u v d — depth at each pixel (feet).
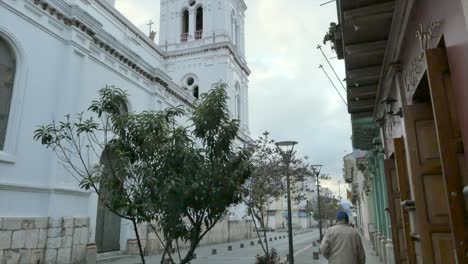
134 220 17.12
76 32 51.88
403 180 22.53
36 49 45.96
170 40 127.13
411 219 21.20
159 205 16.89
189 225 21.61
